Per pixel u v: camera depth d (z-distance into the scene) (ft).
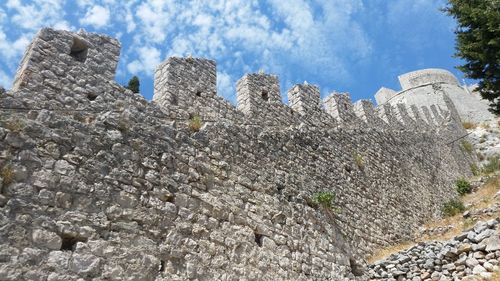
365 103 87.56
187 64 52.80
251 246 42.88
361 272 55.42
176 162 40.11
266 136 53.72
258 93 61.62
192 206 39.32
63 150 32.19
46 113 32.55
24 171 29.50
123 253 32.22
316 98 72.38
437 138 112.78
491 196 83.15
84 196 31.86
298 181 54.90
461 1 57.47
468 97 188.03
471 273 46.80
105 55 41.24
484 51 55.16
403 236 70.64
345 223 59.16
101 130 35.40
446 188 97.71
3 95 31.65
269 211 47.55
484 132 152.35
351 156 70.03
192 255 36.86
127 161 35.96
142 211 35.01
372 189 70.49
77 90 37.29
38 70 35.37
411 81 197.47
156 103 44.39
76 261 29.45
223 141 46.70
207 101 52.75
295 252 47.60
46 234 28.78
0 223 27.07
